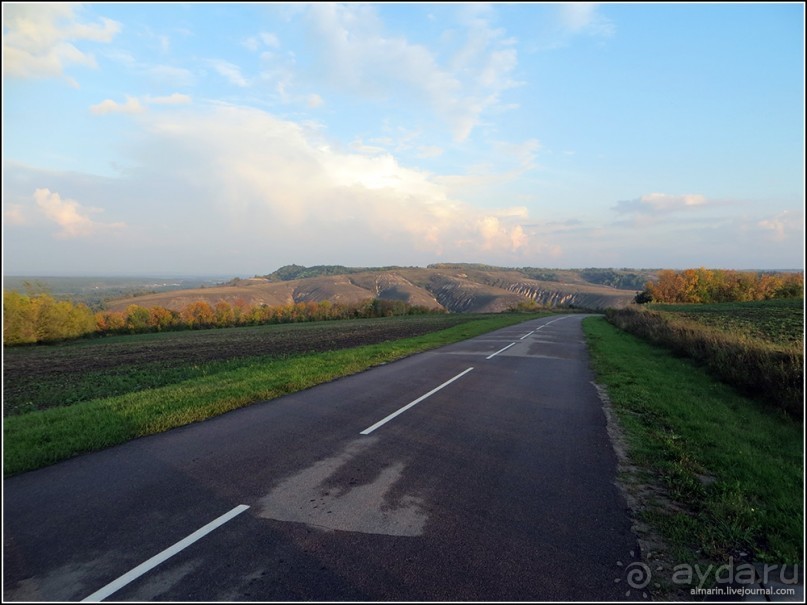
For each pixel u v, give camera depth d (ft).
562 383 37.52
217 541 12.59
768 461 19.30
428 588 10.66
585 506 14.97
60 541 12.51
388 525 13.55
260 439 21.74
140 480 16.72
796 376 28.30
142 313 246.47
